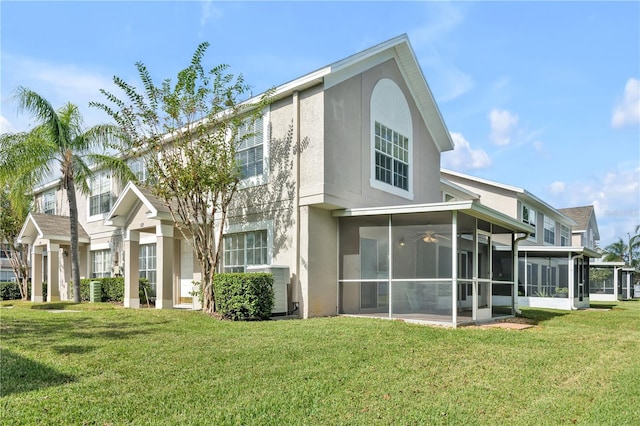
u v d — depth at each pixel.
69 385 5.80
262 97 12.51
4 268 32.12
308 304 11.99
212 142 12.21
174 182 12.16
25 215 21.83
